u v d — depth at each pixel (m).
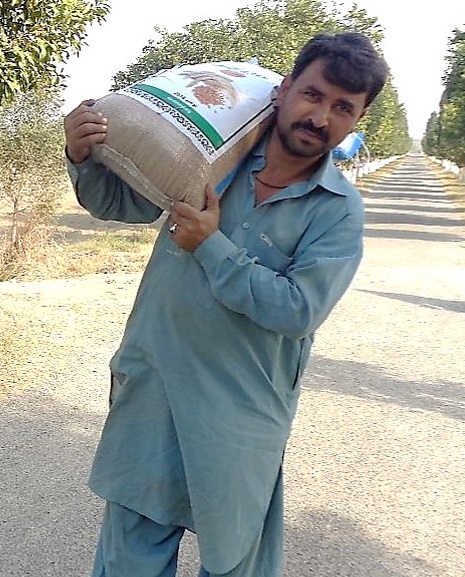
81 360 6.48
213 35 16.89
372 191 37.84
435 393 6.23
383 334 8.15
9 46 5.75
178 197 2.20
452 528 3.99
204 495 2.36
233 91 2.30
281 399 2.49
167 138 2.17
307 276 2.21
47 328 7.45
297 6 19.22
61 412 5.28
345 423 5.39
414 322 8.78
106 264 12.52
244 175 2.34
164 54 16.66
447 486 4.46
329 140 2.18
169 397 2.38
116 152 2.22
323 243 2.27
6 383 5.79
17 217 12.18
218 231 2.21
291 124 2.18
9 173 12.05
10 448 4.64
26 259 11.82
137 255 13.77
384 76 2.17
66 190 13.22
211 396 2.36
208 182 2.21
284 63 17.34
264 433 2.44
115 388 2.58
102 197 2.47
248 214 2.30
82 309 8.41
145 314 2.44
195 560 3.54
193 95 2.26
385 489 4.38
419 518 4.07
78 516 3.87
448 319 9.03
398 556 3.70
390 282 11.41
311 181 2.29
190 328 2.35
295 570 3.52
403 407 5.82
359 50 2.13
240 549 2.45
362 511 4.11
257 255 2.30
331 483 4.42
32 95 12.08
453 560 3.70
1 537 3.64
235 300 2.19
